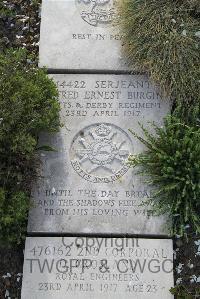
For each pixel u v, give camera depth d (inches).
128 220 78.9
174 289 76.3
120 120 82.7
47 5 88.3
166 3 86.7
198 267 79.6
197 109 80.9
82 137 82.3
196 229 78.7
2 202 75.7
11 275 79.9
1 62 81.5
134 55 84.4
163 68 83.4
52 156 81.4
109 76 84.5
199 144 78.3
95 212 79.3
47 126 79.9
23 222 79.4
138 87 83.9
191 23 85.7
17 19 91.4
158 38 84.7
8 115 77.7
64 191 80.0
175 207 78.1
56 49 86.0
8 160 79.4
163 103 83.1
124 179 80.4
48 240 78.5
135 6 86.7
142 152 81.4
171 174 78.7
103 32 86.7
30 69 82.7
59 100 83.7
